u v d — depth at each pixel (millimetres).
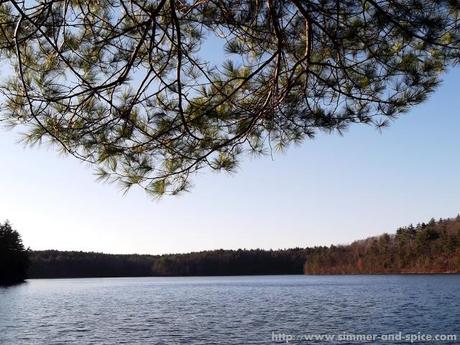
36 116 4949
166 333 29016
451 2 5000
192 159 5723
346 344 24375
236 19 5387
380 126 6012
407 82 5727
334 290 70688
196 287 92375
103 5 5051
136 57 5266
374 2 5125
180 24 5379
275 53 5598
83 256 163875
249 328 30438
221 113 5641
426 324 30984
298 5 5207
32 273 146875
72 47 4957
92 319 36719
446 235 125500
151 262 170750
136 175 5461
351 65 5746
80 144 5230
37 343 25844
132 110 5293
